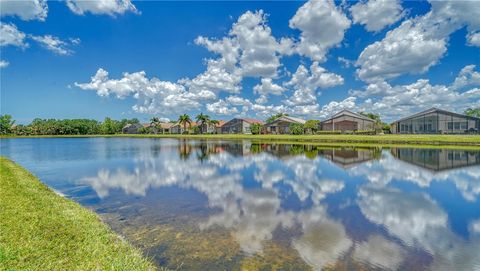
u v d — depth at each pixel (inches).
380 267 199.0
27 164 773.9
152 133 4136.3
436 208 342.0
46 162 812.6
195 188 455.8
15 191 376.8
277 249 225.6
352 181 508.4
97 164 754.8
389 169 639.1
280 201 375.9
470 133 1815.9
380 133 2249.0
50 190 428.1
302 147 1289.4
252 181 511.2
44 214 274.7
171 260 205.6
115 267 174.9
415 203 366.0
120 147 1441.9
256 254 216.5
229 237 250.2
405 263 205.2
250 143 1647.4
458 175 562.3
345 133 2285.9
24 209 288.7
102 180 528.1
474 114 2751.0
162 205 355.6
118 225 281.9
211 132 3518.7
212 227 276.1
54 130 4190.5
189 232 262.1
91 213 306.5
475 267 199.8
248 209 338.6
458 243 240.5
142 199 386.9
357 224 285.9
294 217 308.3
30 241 206.4
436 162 743.7
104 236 231.1
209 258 209.3
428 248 230.5
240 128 3294.8
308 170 630.5
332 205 355.9
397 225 283.6
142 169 658.8
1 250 187.5
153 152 1112.8
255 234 257.3
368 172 601.0
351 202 370.3
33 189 401.7
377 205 356.5
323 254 217.6
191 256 212.2
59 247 199.9
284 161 788.6
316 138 1752.0
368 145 1338.6
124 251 204.4
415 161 766.5
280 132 2787.9
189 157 914.1
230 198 391.9
